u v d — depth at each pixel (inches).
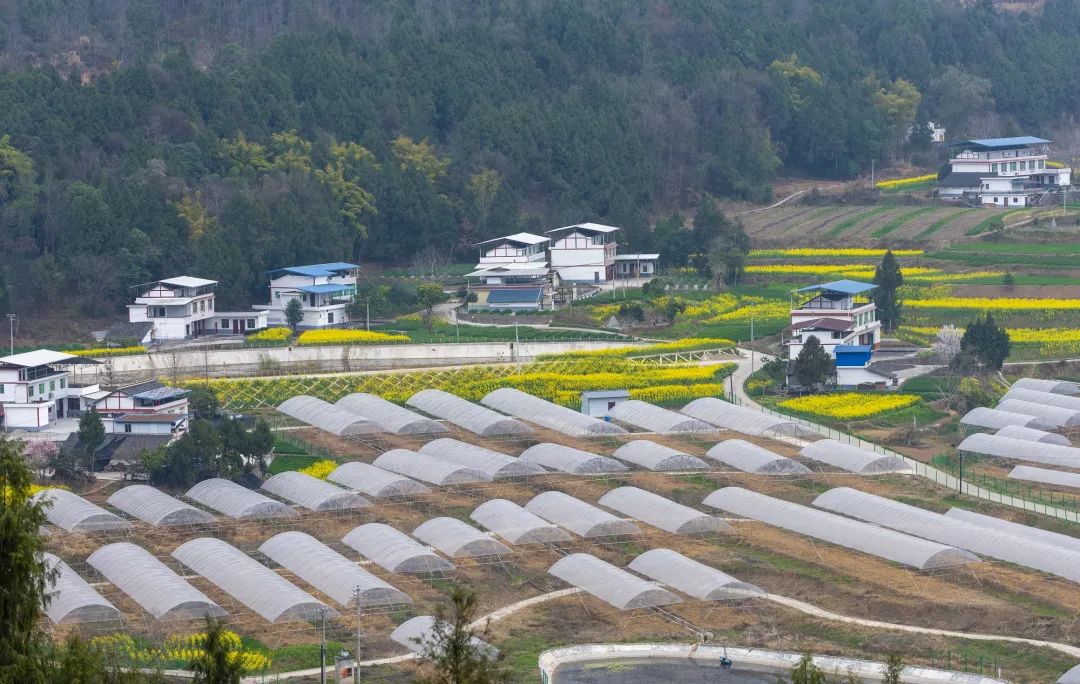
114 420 4847.4
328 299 7357.3
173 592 3410.4
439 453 4753.9
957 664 3154.5
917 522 3978.8
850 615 3472.0
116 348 6584.6
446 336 6806.1
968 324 6225.4
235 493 4217.5
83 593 3390.7
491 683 2165.4
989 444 4891.7
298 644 3253.0
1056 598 3464.6
